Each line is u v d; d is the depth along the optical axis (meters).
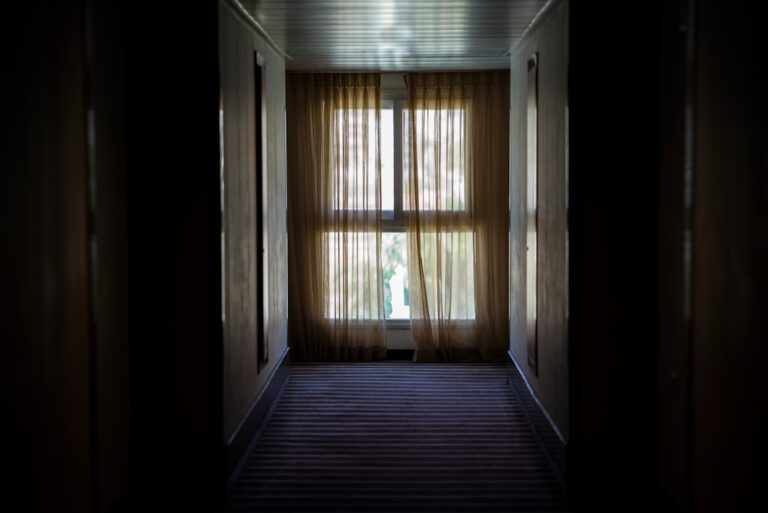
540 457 3.81
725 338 2.45
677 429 2.88
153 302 3.10
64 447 2.40
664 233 3.00
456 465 3.71
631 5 3.09
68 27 2.42
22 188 2.13
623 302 3.16
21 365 2.12
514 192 4.89
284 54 4.98
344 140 5.70
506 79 5.63
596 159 3.14
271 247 4.45
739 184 2.35
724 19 2.45
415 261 5.79
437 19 3.94
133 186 2.96
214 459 3.20
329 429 4.26
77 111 2.49
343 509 3.19
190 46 3.08
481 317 5.75
